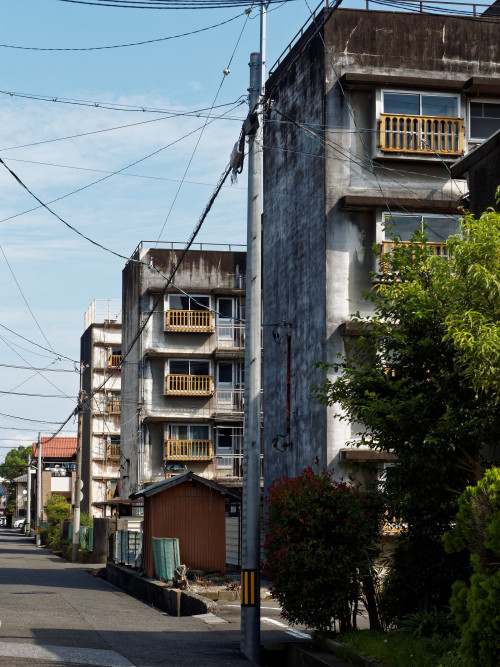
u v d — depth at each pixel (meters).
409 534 12.66
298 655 12.41
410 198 25.22
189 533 24.80
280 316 29.25
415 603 12.30
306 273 26.97
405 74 26.41
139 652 13.14
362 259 25.61
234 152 15.65
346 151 25.89
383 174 25.97
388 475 12.14
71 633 15.12
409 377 11.59
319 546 12.24
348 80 25.38
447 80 25.75
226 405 45.78
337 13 26.36
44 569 37.72
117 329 66.50
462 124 25.89
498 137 15.12
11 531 114.12
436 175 26.19
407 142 25.80
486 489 8.75
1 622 16.27
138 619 18.38
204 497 25.05
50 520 64.19
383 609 12.59
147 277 45.97
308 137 27.19
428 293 11.88
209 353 45.53
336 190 25.77
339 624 12.96
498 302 10.38
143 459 44.62
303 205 27.50
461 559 12.05
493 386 10.25
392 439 11.63
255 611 13.43
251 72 15.05
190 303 46.06
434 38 26.73
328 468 24.23
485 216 11.05
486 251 10.61
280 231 29.66
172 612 19.97
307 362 26.45
